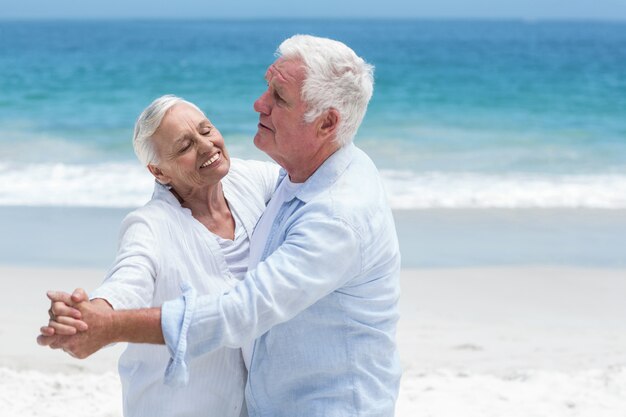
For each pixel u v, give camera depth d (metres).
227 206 3.45
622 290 8.29
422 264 9.08
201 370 3.18
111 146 17.67
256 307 2.78
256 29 146.75
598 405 5.45
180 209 3.28
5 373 5.86
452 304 7.74
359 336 3.02
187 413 3.19
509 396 5.59
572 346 6.71
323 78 2.92
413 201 12.41
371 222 2.97
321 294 2.88
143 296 3.00
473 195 12.91
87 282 8.22
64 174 14.19
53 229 10.34
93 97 27.70
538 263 9.17
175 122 3.23
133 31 125.81
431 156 17.03
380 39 91.31
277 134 3.01
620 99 27.69
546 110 25.06
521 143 18.83
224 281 3.25
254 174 3.59
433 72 38.97
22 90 29.05
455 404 5.44
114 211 11.40
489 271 8.83
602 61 47.84
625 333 7.06
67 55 48.69
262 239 3.17
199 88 30.81
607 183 14.07
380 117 23.09
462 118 23.16
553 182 14.12
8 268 8.62
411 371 6.07
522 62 46.69
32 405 5.35
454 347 6.62
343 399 3.00
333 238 2.88
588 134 20.22
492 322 7.27
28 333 6.81
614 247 9.88
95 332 2.69
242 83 32.25
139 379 3.22
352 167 3.06
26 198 12.22
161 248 3.12
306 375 3.01
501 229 10.71
